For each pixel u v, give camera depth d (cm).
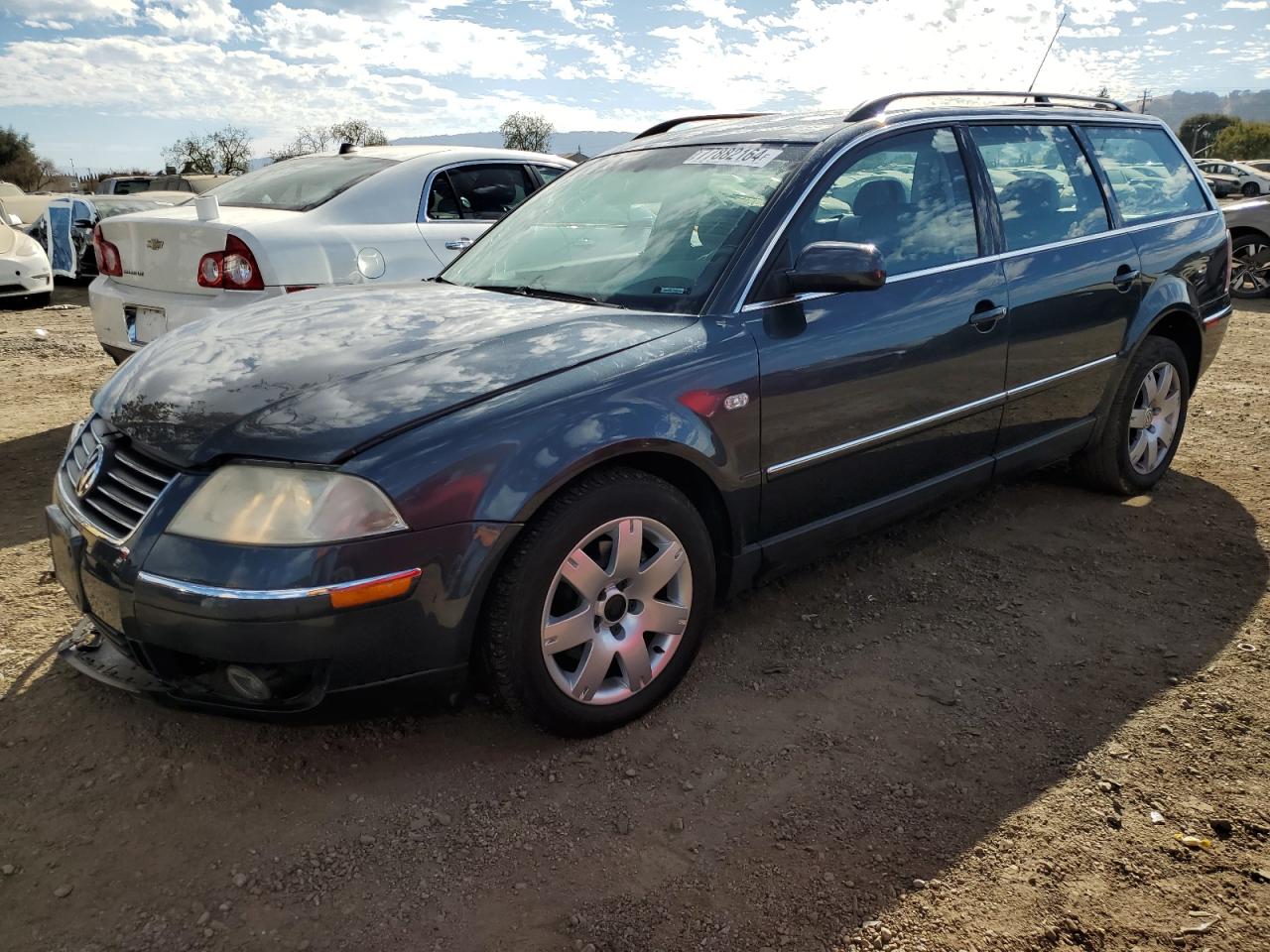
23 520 423
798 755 266
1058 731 277
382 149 643
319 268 516
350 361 260
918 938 204
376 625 227
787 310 296
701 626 290
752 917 210
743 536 297
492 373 252
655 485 266
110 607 238
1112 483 449
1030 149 395
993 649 323
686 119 425
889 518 345
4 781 252
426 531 228
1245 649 320
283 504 223
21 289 1119
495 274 352
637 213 338
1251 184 1828
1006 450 381
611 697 270
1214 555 395
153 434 244
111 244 531
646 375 264
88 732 272
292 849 230
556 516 246
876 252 282
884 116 348
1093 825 238
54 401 647
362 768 260
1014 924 208
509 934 205
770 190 312
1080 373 401
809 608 351
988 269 355
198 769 258
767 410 289
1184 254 447
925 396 335
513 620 244
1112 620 342
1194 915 211
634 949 201
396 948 202
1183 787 252
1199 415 608
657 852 229
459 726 278
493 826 238
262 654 221
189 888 218
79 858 226
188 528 228
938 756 266
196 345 289
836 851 229
